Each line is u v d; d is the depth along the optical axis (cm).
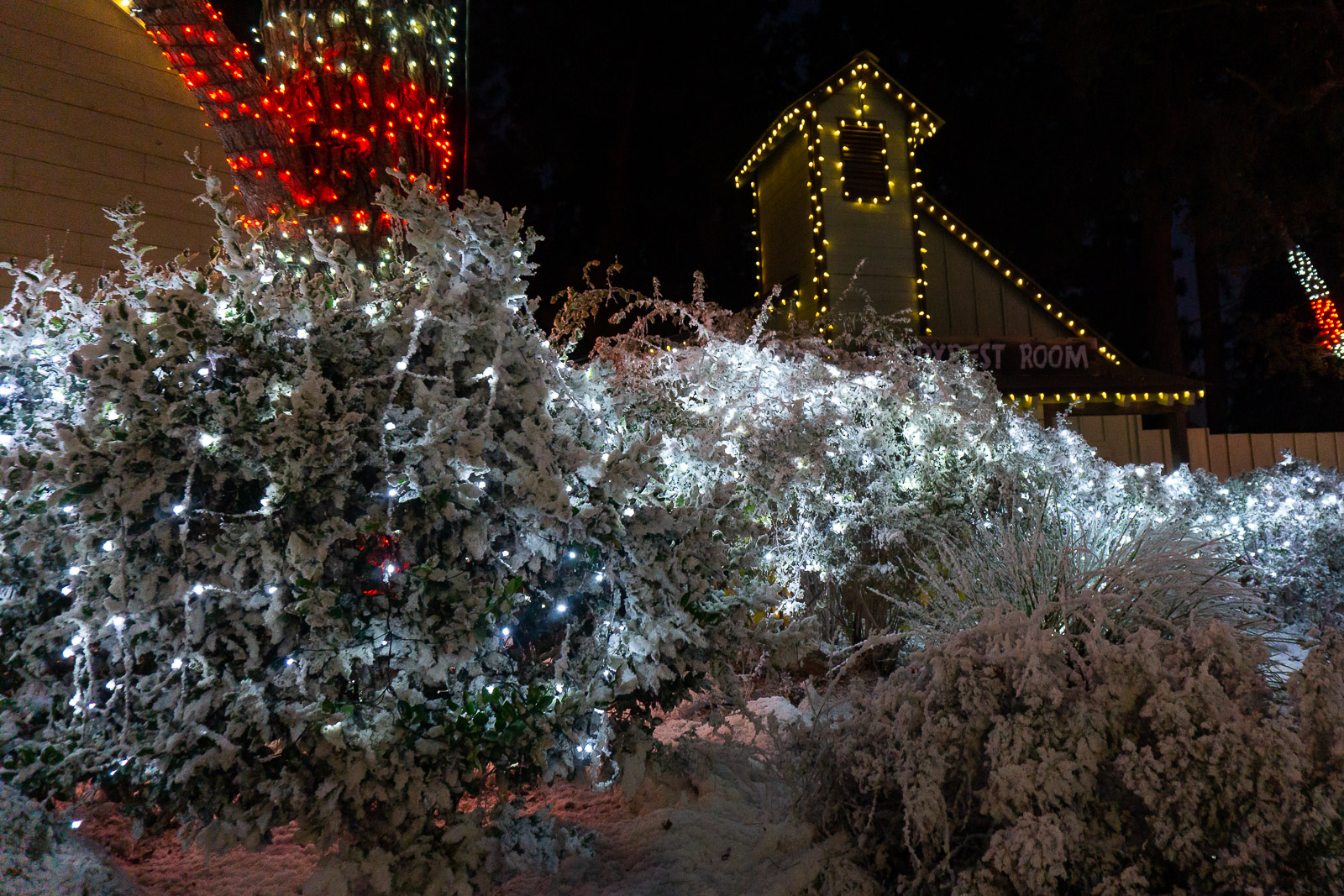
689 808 336
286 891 282
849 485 529
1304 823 216
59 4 686
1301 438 1556
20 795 264
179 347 254
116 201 699
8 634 285
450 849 271
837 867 269
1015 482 561
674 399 448
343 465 258
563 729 270
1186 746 234
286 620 256
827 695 340
